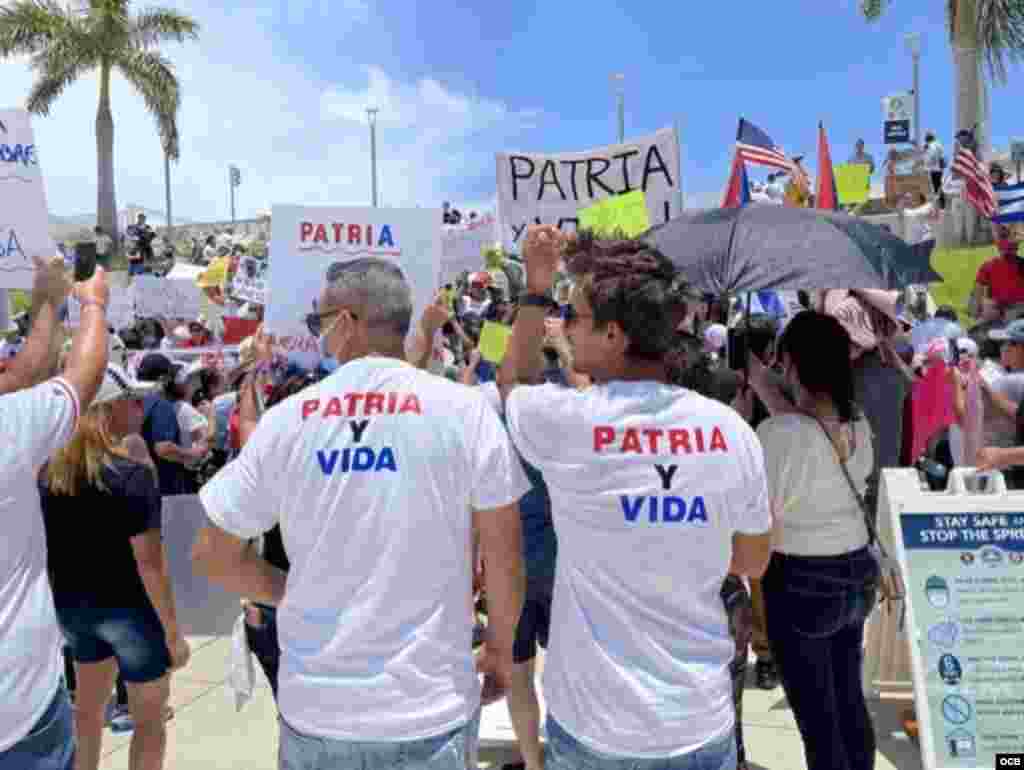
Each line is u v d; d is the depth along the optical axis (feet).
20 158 13.24
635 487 6.77
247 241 117.91
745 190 24.75
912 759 13.80
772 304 29.04
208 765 14.07
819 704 10.21
